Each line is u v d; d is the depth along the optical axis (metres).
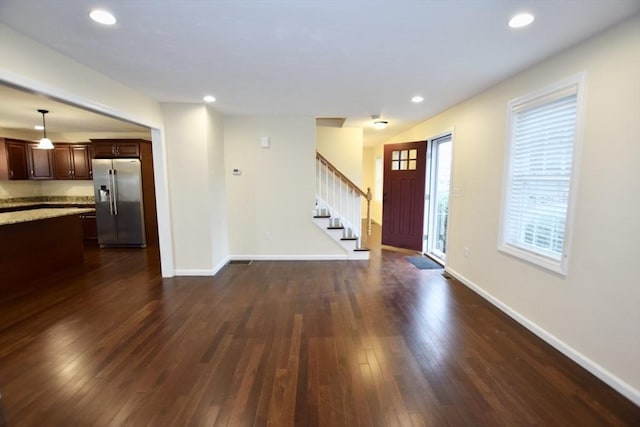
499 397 1.95
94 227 6.59
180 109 4.07
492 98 3.33
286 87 3.33
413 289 3.83
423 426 1.73
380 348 2.51
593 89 2.15
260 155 4.93
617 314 2.00
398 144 5.83
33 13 1.85
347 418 1.79
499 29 2.06
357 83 3.19
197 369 2.23
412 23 1.97
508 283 3.11
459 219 4.13
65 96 2.49
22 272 3.99
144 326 2.87
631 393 1.91
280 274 4.41
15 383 2.07
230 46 2.31
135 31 2.08
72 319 3.00
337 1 1.72
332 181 5.36
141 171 6.12
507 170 3.09
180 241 4.32
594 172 2.16
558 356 2.39
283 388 2.04
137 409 1.85
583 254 2.24
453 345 2.55
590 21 1.94
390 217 6.10
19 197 6.38
